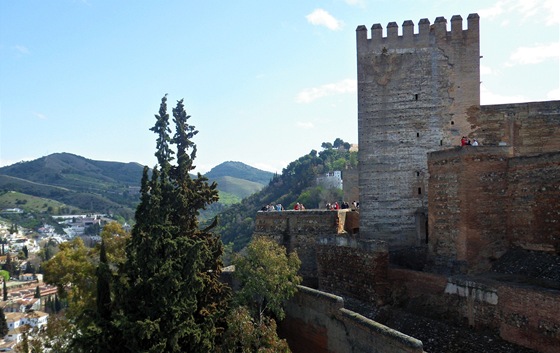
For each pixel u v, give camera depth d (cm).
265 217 3984
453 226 2586
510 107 3319
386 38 3591
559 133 3212
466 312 2195
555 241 2330
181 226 2323
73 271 2991
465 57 3450
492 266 2492
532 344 1873
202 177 2495
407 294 2583
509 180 2562
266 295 2439
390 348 1891
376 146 3609
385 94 3594
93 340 1977
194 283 2112
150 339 1959
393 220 3547
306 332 2538
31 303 12119
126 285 2086
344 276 2973
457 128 3453
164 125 2323
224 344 2142
